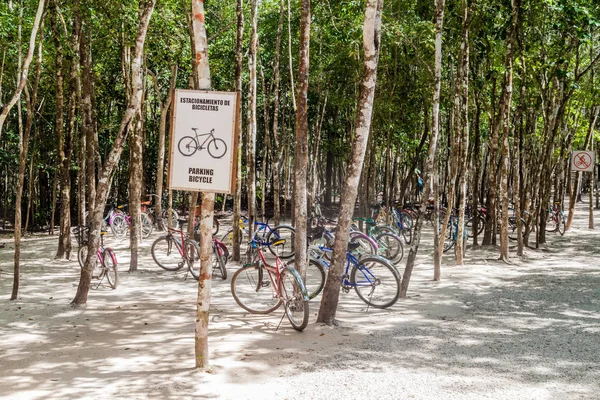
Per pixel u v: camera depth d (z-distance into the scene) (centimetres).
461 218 1132
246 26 1803
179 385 458
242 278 741
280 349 555
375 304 755
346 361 521
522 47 1227
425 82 1333
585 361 523
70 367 502
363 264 769
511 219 1652
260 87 2222
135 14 1166
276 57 1395
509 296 827
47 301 788
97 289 878
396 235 1177
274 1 1752
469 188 2181
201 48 478
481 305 765
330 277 648
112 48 1456
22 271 1065
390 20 1198
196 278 972
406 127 1595
